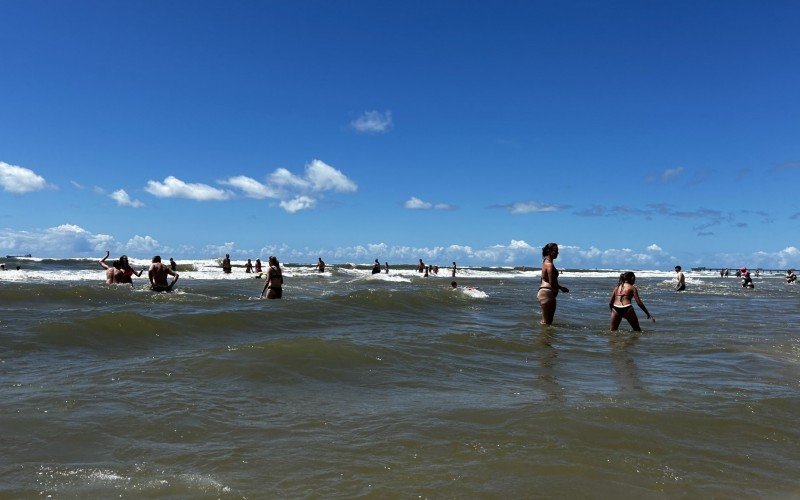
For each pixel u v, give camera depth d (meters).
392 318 12.88
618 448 3.95
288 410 4.82
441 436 4.14
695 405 5.20
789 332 11.38
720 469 3.62
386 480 3.28
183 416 4.50
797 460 3.84
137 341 8.16
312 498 3.01
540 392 5.74
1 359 6.60
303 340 7.85
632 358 8.12
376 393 5.56
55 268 38.91
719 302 21.31
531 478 3.36
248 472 3.38
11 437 3.88
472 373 6.74
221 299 14.69
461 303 17.67
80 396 4.98
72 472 3.30
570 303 20.66
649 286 35.38
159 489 3.08
